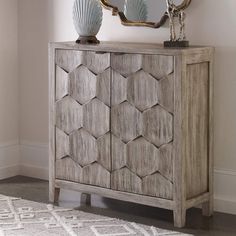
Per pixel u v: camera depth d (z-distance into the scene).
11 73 5.80
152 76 4.68
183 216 4.70
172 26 4.87
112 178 4.90
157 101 4.68
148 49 4.66
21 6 5.76
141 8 5.17
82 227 4.66
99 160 4.93
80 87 4.96
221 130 4.98
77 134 5.01
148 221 4.81
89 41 5.06
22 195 5.32
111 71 4.82
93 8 5.03
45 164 5.77
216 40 4.94
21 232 4.58
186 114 4.65
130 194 4.83
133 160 4.80
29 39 5.75
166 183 4.70
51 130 5.12
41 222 4.75
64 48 4.99
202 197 4.85
